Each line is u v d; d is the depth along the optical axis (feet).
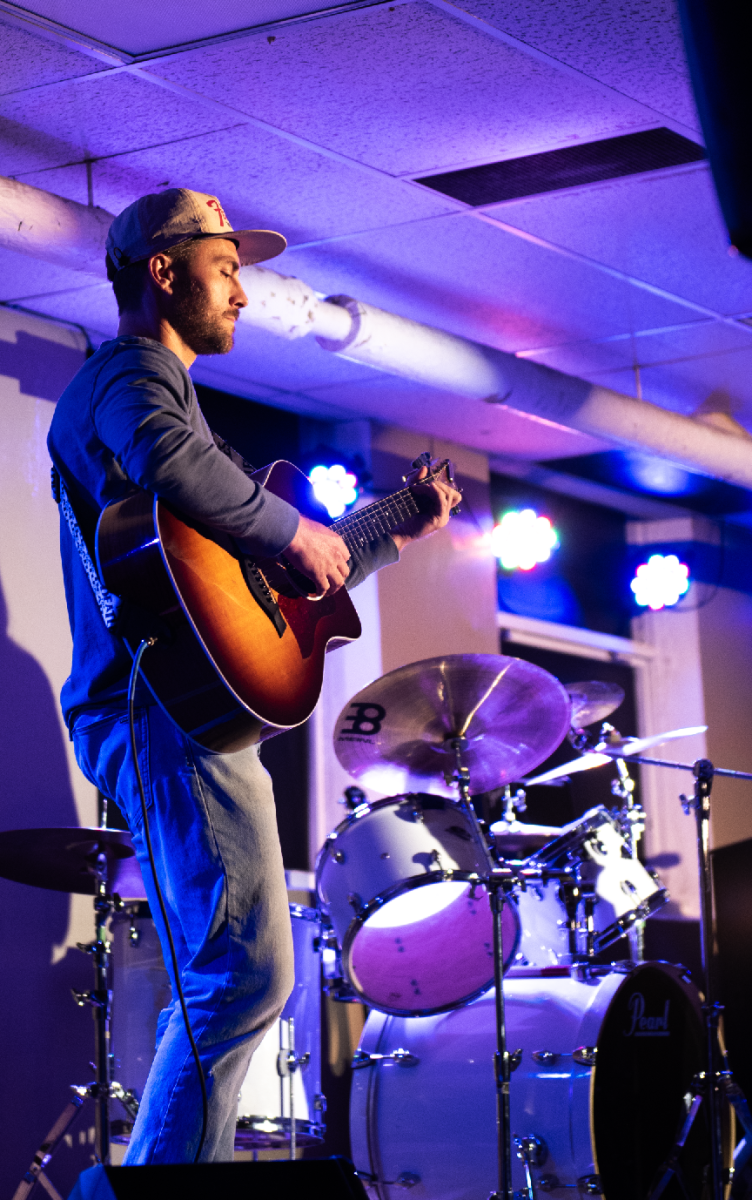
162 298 7.86
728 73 5.61
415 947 12.75
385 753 13.26
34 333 14.60
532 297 15.16
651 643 22.91
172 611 7.00
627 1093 12.95
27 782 13.67
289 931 7.16
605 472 20.70
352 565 9.14
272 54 10.46
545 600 21.18
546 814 17.94
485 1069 12.98
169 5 9.77
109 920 12.37
